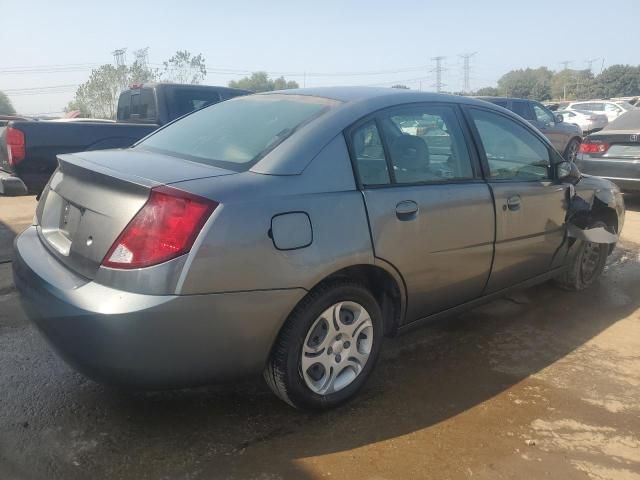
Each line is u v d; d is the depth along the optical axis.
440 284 3.24
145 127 6.75
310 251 2.53
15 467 2.39
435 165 3.25
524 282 4.02
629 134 8.02
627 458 2.59
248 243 2.36
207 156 2.86
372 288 3.08
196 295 2.27
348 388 2.90
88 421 2.74
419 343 3.77
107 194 2.47
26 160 5.86
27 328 3.79
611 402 3.06
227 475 2.38
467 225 3.29
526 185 3.77
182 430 2.69
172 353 2.30
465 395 3.09
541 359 3.56
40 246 2.86
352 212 2.71
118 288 2.26
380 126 3.03
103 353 2.26
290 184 2.56
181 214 2.27
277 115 3.07
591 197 4.53
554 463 2.53
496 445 2.65
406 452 2.58
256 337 2.46
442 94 3.55
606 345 3.79
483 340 3.83
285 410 2.88
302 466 2.46
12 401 2.89
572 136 14.13
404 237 2.93
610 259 5.95
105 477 2.35
